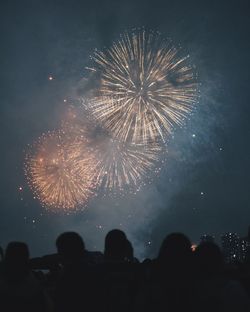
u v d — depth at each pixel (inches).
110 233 363.6
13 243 352.5
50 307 350.9
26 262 349.4
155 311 322.7
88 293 350.0
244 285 363.6
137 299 329.1
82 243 361.1
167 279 323.6
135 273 354.3
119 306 349.7
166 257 323.9
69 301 348.8
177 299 321.4
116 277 352.5
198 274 326.6
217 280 324.8
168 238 327.3
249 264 378.9
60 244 360.8
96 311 350.3
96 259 394.6
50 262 409.1
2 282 346.6
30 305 343.9
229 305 313.6
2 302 342.3
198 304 320.5
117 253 359.9
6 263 347.3
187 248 324.8
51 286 398.3
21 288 345.4
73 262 358.0
